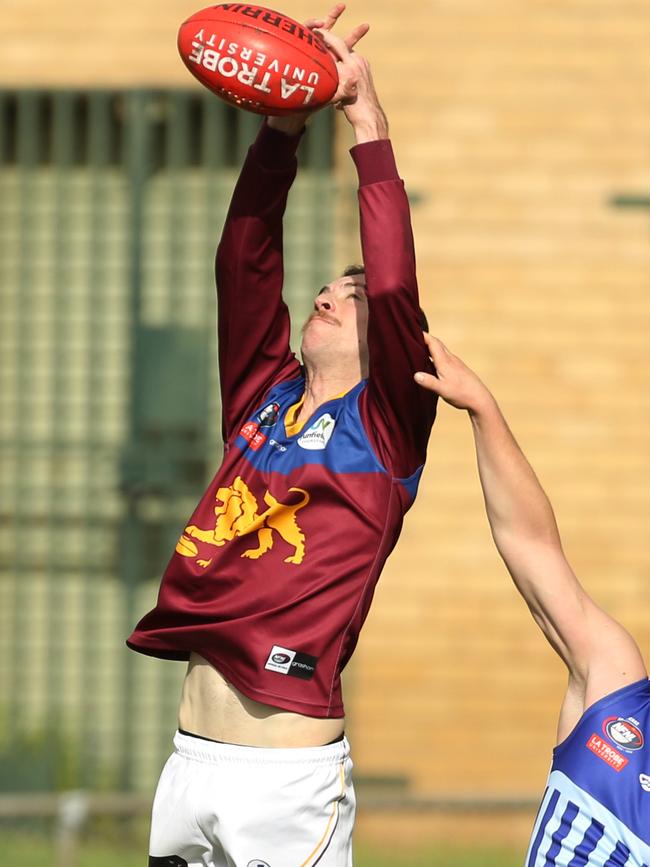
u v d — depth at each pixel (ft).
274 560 44.34
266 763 43.96
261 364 49.21
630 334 111.04
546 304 111.34
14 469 115.03
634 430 110.52
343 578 44.16
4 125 116.37
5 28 114.93
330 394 47.14
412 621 109.81
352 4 112.78
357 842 106.42
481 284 111.65
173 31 114.32
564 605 43.88
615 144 111.86
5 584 114.62
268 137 48.14
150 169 115.34
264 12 45.34
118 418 115.34
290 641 43.80
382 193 45.65
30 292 116.47
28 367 116.26
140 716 112.98
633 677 42.88
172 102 114.01
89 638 112.06
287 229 113.19
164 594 45.19
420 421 45.44
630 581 109.81
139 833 103.50
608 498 110.42
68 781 109.91
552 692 108.68
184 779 45.03
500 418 44.57
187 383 113.09
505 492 44.39
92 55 114.62
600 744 41.88
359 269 49.16
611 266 111.34
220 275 49.37
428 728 108.99
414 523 110.32
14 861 93.09
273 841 43.96
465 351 111.55
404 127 112.57
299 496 44.62
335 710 44.57
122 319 115.65
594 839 41.11
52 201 116.78
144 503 113.60
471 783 108.27
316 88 44.88
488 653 109.29
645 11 112.06
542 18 112.47
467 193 111.96
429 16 112.68
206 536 45.29
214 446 112.88
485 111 112.37
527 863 41.98
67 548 114.21
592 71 112.06
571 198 111.75
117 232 116.16
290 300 112.88
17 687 111.75
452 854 103.04
